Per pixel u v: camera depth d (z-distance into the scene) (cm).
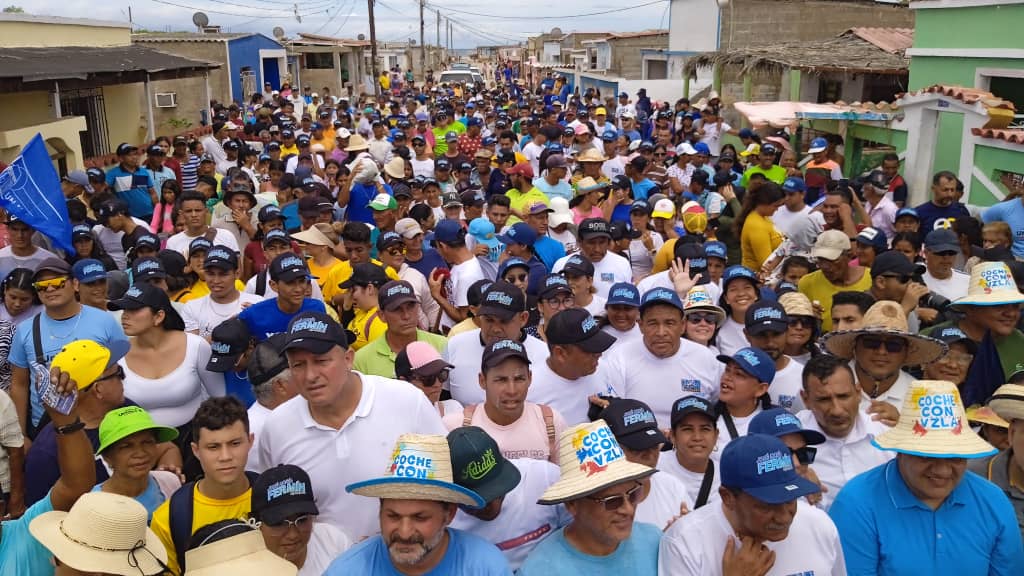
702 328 629
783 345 568
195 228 915
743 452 338
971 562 368
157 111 2438
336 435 430
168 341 583
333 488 431
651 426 414
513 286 575
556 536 369
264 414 498
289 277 628
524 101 3644
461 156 1653
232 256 708
